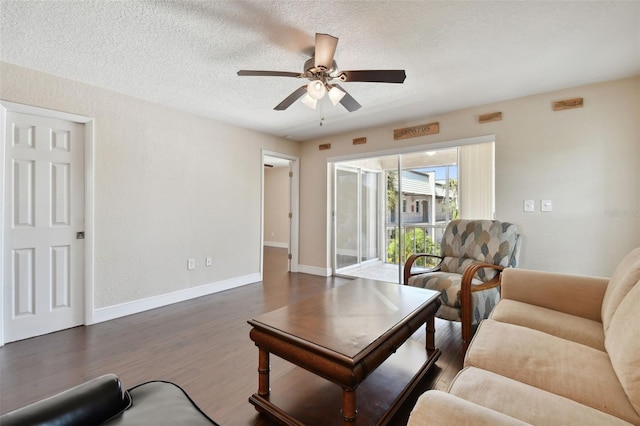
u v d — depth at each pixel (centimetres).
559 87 296
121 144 312
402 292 227
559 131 302
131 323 292
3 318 244
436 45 221
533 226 314
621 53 232
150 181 336
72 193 282
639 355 97
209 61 245
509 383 109
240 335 264
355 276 495
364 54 233
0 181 242
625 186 273
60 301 275
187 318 306
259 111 366
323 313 181
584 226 290
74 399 93
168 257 353
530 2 176
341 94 230
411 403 171
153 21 193
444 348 239
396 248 501
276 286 435
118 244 310
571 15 188
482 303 262
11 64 246
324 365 136
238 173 434
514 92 309
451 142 367
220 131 409
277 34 207
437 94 313
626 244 273
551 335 150
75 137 284
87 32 204
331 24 196
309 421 153
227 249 419
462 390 106
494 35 209
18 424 81
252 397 168
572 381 113
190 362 217
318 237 511
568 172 297
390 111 365
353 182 531
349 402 131
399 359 211
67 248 279
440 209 439
